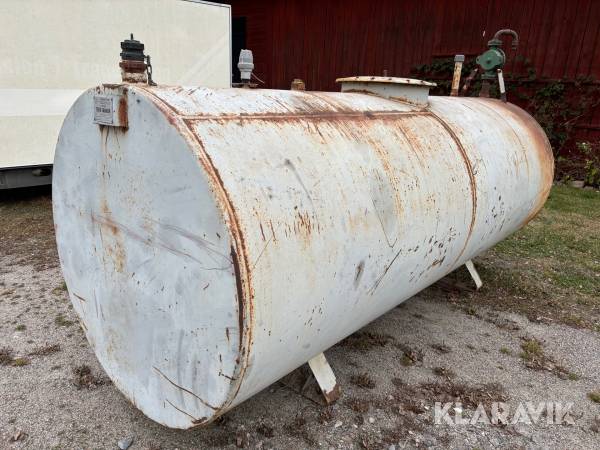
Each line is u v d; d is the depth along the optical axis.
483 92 3.86
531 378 2.64
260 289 1.38
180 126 1.39
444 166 2.30
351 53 9.89
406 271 2.18
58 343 2.75
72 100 5.37
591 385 2.60
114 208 1.71
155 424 2.14
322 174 1.66
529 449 2.11
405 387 2.49
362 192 1.80
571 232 5.28
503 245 4.83
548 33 7.78
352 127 1.96
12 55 4.80
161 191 1.49
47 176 5.46
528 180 3.05
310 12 10.23
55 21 5.02
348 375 2.56
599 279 4.05
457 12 8.44
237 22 11.66
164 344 1.68
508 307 3.52
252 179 1.43
